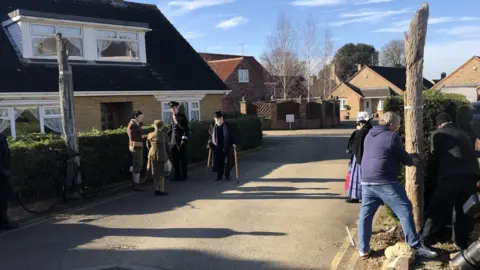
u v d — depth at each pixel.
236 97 43.59
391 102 6.48
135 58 18.16
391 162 5.04
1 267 5.30
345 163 13.47
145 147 11.29
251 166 13.25
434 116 6.32
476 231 5.33
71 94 8.87
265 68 51.91
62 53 8.70
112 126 17.16
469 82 43.22
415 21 5.45
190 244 6.00
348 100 54.03
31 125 14.14
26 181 8.23
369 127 7.54
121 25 17.22
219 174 10.95
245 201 8.47
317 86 54.03
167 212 7.78
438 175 5.47
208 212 7.68
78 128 15.06
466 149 5.36
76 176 8.84
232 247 5.83
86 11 18.72
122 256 5.61
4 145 6.87
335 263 5.18
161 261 5.41
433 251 5.09
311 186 9.84
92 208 8.24
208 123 14.95
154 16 21.89
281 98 47.88
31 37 14.88
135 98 16.89
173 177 11.24
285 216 7.30
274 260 5.34
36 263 5.42
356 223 6.81
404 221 5.04
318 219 7.08
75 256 5.64
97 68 16.50
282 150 17.64
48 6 17.47
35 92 13.93
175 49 20.73
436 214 5.48
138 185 9.95
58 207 8.33
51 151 8.79
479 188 5.36
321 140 22.27
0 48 14.56
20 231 6.82
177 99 18.42
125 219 7.38
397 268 4.70
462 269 4.71
